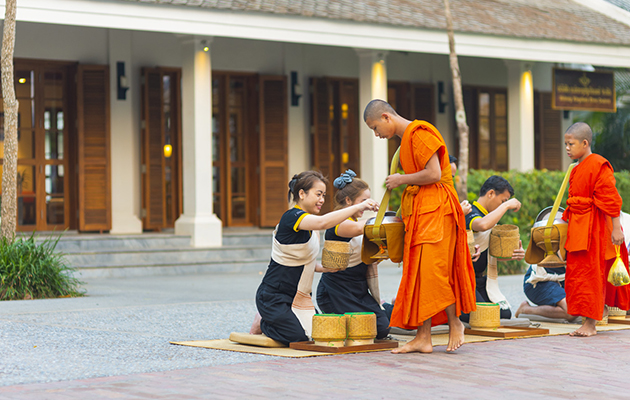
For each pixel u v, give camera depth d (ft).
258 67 52.16
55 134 46.24
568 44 54.08
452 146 59.72
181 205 49.19
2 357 16.52
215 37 50.55
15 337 19.43
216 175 51.47
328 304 18.70
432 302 16.19
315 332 16.99
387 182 16.39
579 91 54.13
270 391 12.94
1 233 30.60
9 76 30.37
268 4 44.14
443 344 18.33
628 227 22.91
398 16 48.42
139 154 47.96
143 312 24.89
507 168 61.62
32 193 45.62
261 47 52.21
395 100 57.82
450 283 16.47
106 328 21.35
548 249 20.29
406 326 16.52
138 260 41.68
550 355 16.61
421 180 16.10
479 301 21.01
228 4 42.32
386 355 16.51
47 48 45.34
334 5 47.57
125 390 13.06
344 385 13.42
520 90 55.11
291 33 44.19
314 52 53.98
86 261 40.45
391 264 45.91
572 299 19.97
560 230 20.07
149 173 47.70
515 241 20.29
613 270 19.98
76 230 46.60
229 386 13.34
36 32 45.01
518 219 47.16
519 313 23.59
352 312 17.97
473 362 15.69
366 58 49.06
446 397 12.56
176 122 49.06
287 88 52.70
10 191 30.55
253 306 26.71
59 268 30.58
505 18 55.01
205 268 42.32
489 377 14.16
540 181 48.26
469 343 18.37
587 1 65.67
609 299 21.18
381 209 16.71
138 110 47.93
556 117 63.26
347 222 17.58
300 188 17.58
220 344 18.12
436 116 59.16
